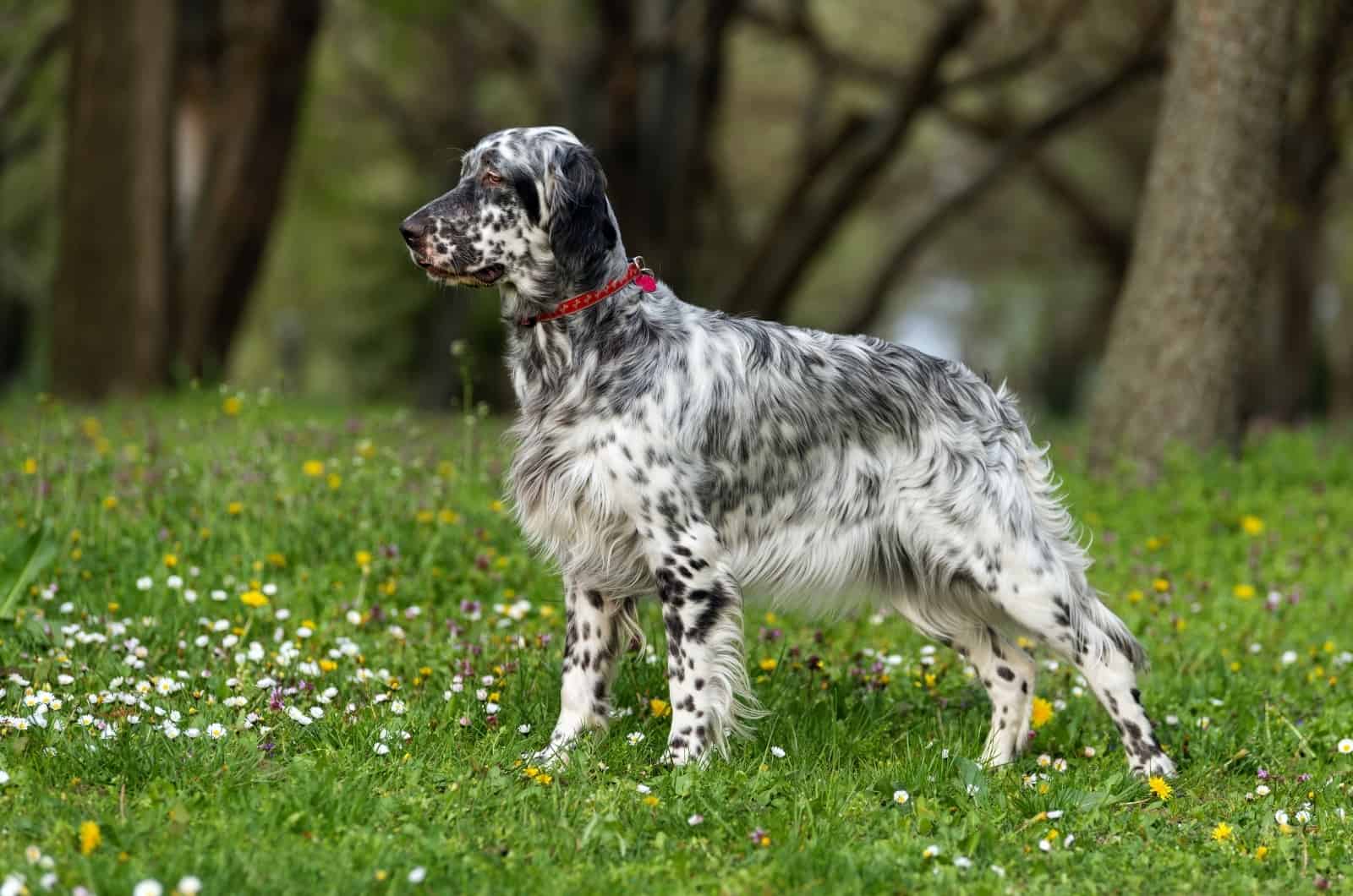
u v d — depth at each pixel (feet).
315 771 23.15
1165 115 52.29
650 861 21.35
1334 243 159.02
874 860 21.27
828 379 26.86
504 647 31.76
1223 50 50.49
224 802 22.02
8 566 30.96
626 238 106.42
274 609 33.83
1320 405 173.88
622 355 25.48
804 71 138.41
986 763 26.94
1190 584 40.27
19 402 70.85
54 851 19.84
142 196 74.54
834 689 30.22
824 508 27.02
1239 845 23.17
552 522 26.23
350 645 30.53
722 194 133.39
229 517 37.70
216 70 85.61
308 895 19.15
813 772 25.32
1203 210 51.11
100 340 74.33
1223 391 51.83
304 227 150.61
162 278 75.51
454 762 24.82
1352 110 89.04
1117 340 53.26
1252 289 51.88
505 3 124.77
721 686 25.77
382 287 154.92
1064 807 24.29
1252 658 34.45
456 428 55.06
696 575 25.58
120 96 73.97
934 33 98.27
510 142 25.32
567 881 20.21
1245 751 27.96
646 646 31.35
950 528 26.81
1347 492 51.21
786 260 108.06
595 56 110.01
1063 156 147.02
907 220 156.25
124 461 42.75
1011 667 28.02
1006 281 211.00
